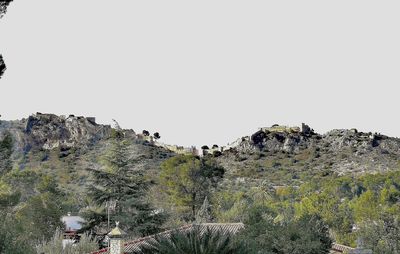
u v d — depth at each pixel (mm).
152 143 182500
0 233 25125
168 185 80625
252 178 174000
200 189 81938
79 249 41344
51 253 39594
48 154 169375
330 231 76438
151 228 49719
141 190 53594
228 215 72812
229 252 24516
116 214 50625
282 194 129125
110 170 52625
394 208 78875
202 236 24719
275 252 37031
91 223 50219
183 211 79500
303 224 39062
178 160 83375
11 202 40656
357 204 83375
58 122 189500
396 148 199500
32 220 61781
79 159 162000
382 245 62969
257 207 71562
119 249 32031
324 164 189750
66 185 133375
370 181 125062
